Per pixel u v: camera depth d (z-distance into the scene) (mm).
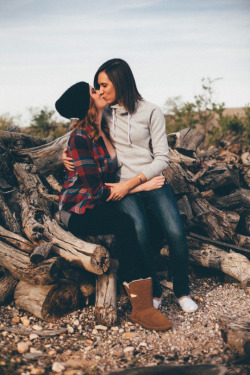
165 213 2895
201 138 4512
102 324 2820
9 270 2967
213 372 2154
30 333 2680
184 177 3902
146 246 2809
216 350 2459
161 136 2971
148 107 2959
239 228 4082
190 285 3549
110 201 2902
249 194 4117
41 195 3623
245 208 4129
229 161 4961
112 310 2820
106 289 2922
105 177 2889
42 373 2195
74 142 2762
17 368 2236
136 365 2326
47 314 2881
